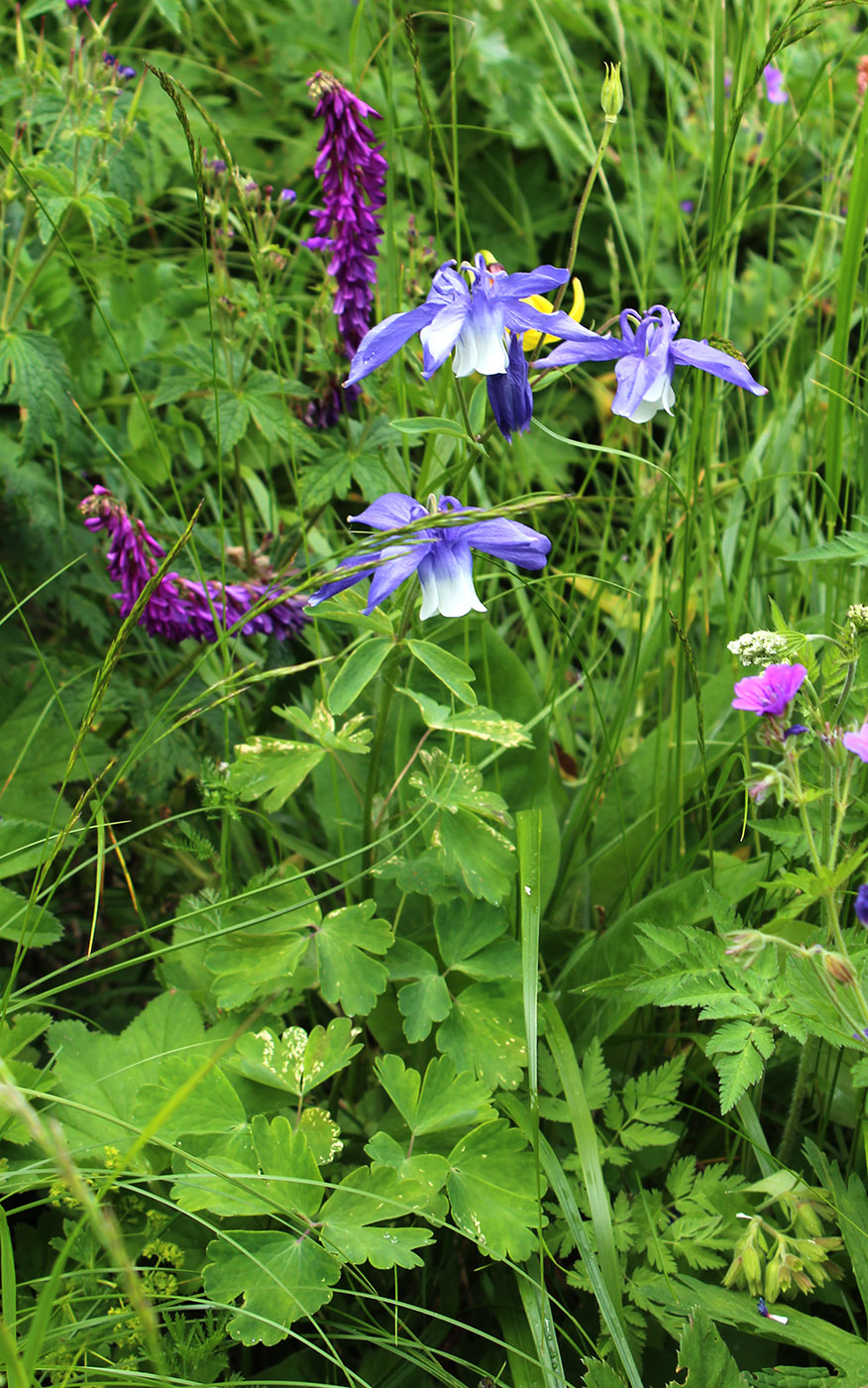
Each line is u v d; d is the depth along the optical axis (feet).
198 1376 1.95
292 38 3.98
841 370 2.52
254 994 2.19
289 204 2.56
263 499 2.98
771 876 2.29
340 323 2.48
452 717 2.18
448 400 2.51
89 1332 1.97
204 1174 2.00
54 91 2.74
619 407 2.05
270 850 2.52
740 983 2.01
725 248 2.88
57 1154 1.51
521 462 3.10
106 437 2.89
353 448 2.58
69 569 2.77
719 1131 2.33
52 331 2.86
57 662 2.62
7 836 2.31
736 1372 1.91
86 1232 2.04
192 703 2.18
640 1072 2.41
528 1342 2.08
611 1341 2.02
